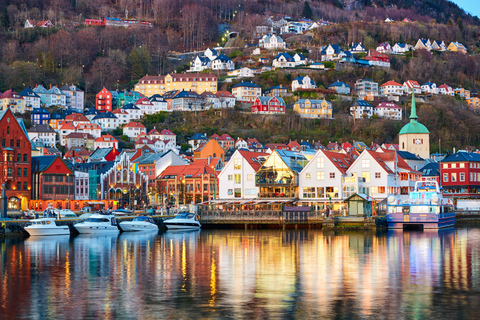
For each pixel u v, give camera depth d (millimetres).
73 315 45781
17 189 148250
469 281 57500
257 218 128250
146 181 181125
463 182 170125
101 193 168250
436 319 43938
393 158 140125
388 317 44469
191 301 49875
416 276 60406
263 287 55312
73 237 109375
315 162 137875
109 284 57594
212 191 171625
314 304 48406
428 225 118062
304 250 82688
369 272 63031
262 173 141250
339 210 126438
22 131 149875
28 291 54438
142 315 45594
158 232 120938
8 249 88438
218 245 91500
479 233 109250
